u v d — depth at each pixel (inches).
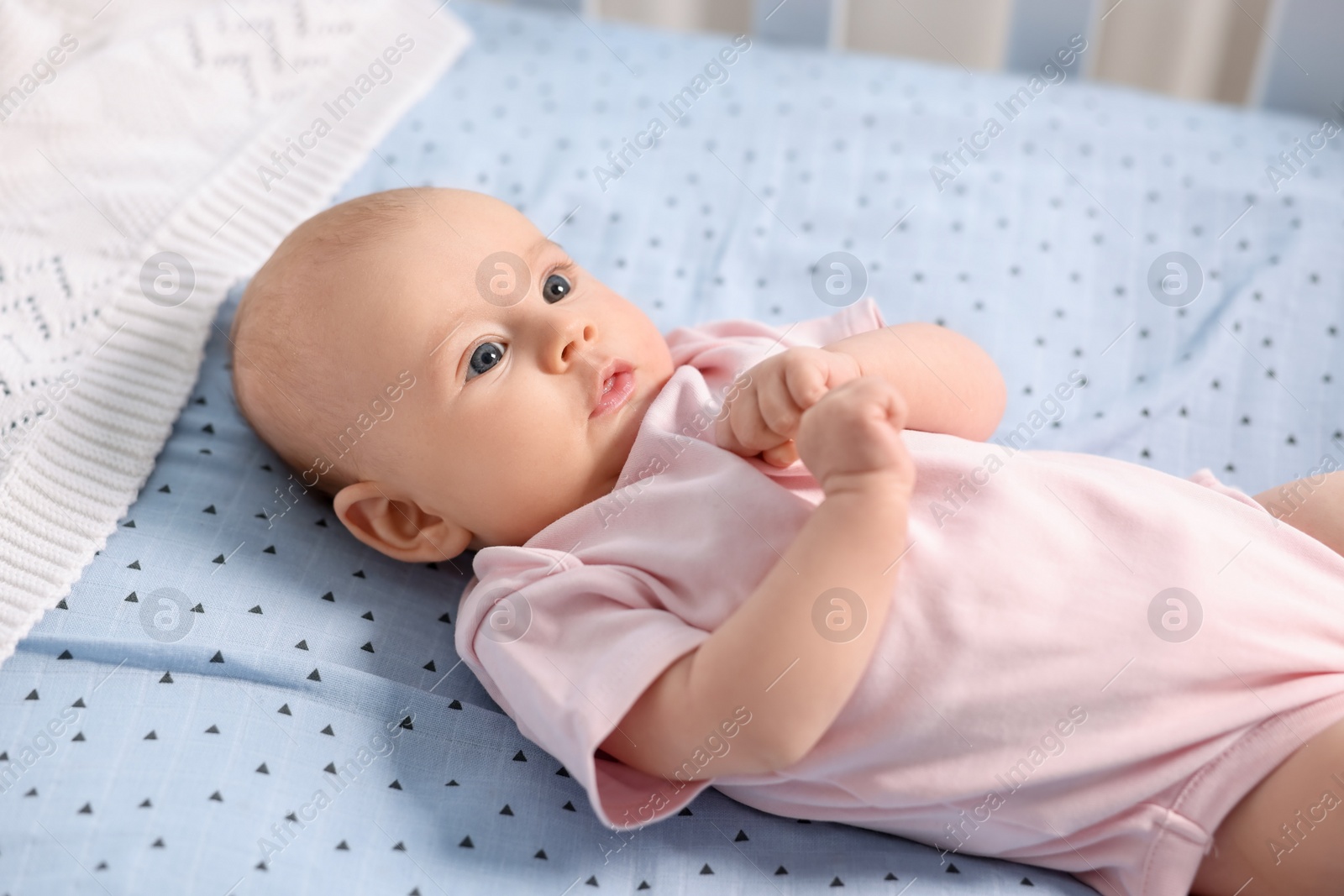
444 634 43.1
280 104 59.1
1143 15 79.4
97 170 52.6
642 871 36.3
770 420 36.7
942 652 35.0
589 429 40.8
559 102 65.2
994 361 51.2
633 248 57.9
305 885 33.7
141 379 46.2
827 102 65.3
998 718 34.9
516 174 61.1
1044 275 56.9
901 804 36.0
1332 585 37.9
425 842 36.0
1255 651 35.1
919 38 84.4
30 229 49.0
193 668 38.8
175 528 42.4
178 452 45.3
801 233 59.0
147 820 34.2
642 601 37.4
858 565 33.1
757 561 35.9
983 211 59.5
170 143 55.2
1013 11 68.5
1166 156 61.6
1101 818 35.3
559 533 40.4
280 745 37.2
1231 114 64.3
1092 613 35.3
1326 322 54.1
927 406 43.2
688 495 38.2
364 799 36.7
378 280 40.9
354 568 43.7
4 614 38.5
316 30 61.9
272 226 54.3
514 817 37.2
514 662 37.2
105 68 54.5
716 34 79.4
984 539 36.4
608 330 41.9
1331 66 64.1
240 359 44.3
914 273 57.1
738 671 33.2
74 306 47.1
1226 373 52.5
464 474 40.8
